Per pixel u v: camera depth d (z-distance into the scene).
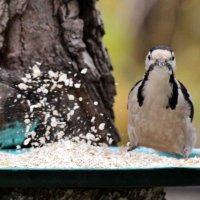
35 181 6.76
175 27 14.74
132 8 14.62
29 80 9.52
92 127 9.77
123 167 7.12
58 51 9.84
